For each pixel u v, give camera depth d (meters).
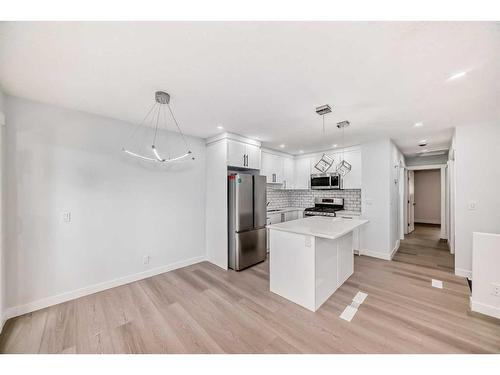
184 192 3.50
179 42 1.32
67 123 2.38
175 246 3.38
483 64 1.53
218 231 3.54
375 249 3.90
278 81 1.80
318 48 1.38
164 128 3.15
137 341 1.75
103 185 2.64
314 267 2.17
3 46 1.34
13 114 2.06
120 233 2.79
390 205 3.80
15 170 2.07
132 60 1.51
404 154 5.43
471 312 2.12
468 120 2.75
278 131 3.31
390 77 1.73
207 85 1.87
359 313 2.12
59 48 1.37
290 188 5.27
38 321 2.00
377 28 1.20
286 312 2.16
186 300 2.41
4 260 2.00
